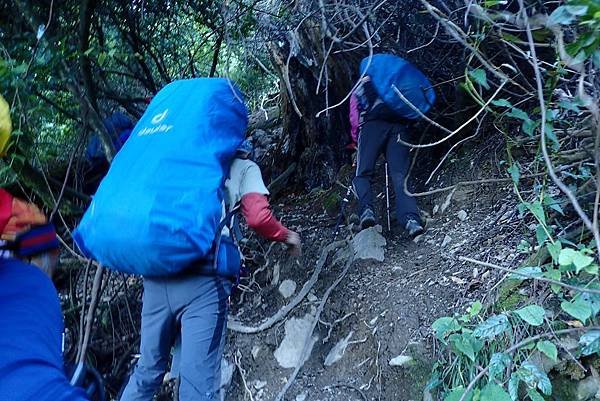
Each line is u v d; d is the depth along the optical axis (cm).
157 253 217
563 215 251
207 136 234
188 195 222
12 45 321
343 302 317
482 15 177
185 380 232
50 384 105
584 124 232
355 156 441
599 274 208
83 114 344
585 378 203
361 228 340
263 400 302
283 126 502
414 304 283
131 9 404
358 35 347
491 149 343
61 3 350
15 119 301
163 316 244
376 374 271
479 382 217
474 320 244
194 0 418
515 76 257
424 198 364
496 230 293
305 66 432
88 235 229
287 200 461
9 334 108
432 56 346
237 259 248
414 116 322
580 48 150
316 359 304
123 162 236
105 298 388
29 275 121
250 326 339
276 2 365
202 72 503
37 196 374
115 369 352
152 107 253
